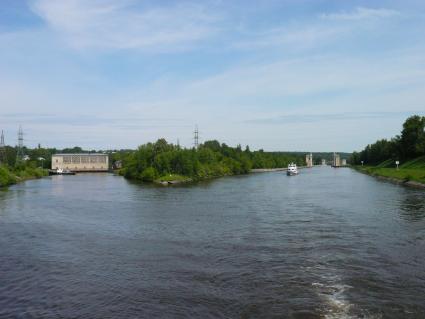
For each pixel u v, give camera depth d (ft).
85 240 131.64
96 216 180.75
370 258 104.42
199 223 159.02
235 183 403.54
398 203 208.03
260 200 235.40
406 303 76.18
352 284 85.97
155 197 261.03
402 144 569.64
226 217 172.35
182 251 115.34
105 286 88.28
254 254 110.52
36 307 78.48
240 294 81.97
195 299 80.12
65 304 79.56
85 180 490.08
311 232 137.08
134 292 84.48
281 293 81.92
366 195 253.44
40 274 96.99
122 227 153.48
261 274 93.56
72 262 106.42
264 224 153.89
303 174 638.12
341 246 116.88
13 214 188.44
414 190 283.38
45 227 154.71
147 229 148.66
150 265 102.47
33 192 306.76
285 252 111.86
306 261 102.89
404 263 99.96
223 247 118.93
